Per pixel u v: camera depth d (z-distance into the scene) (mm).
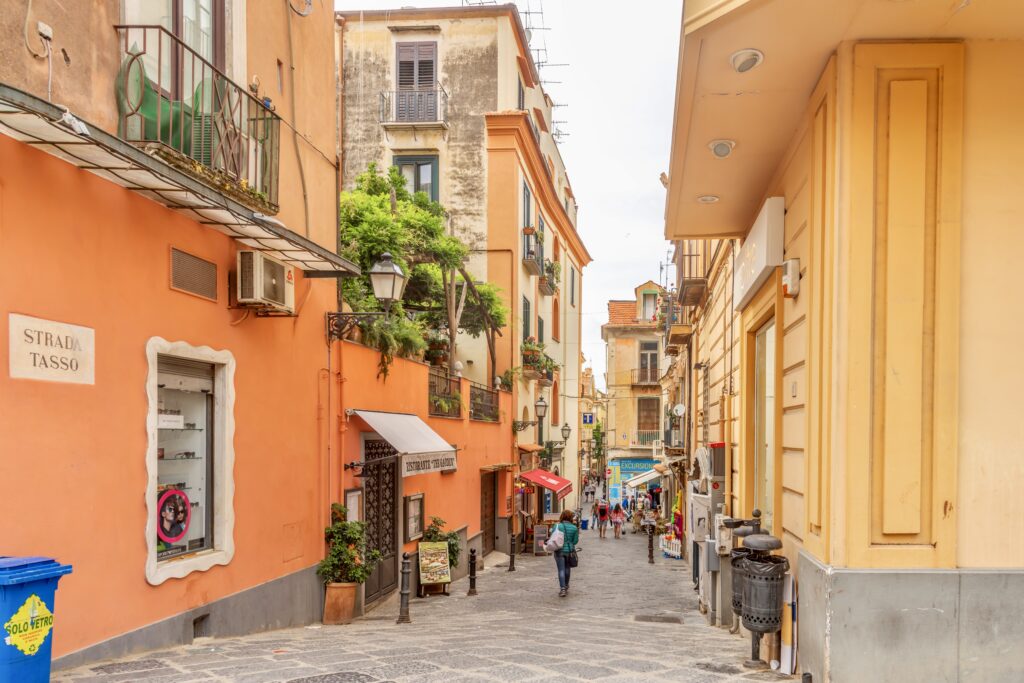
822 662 4773
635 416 45594
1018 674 4637
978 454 4824
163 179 5719
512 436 24719
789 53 5031
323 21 10672
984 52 4930
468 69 24344
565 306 38125
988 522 4793
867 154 4883
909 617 4672
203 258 7203
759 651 6168
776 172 7176
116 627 5859
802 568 5375
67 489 5344
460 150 24266
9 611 3961
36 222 5082
